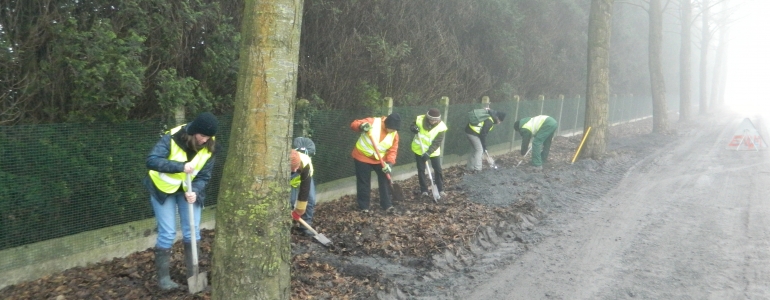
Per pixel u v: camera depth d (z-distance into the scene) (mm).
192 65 6875
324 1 9453
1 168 4707
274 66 3891
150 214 6059
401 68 11156
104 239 5602
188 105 6363
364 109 9367
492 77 15531
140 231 5953
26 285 4902
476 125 11156
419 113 10820
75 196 5301
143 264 5527
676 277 5879
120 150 5645
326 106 9406
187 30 6430
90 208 5441
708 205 9078
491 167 11391
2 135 4680
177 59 6516
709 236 7328
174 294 4820
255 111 3924
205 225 6707
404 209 8164
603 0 12719
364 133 7895
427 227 7180
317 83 9203
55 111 5441
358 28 10516
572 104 19609
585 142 13031
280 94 3939
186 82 6148
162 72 5883
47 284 4934
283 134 4016
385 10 11203
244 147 3967
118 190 5676
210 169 4984
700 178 11539
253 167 3965
